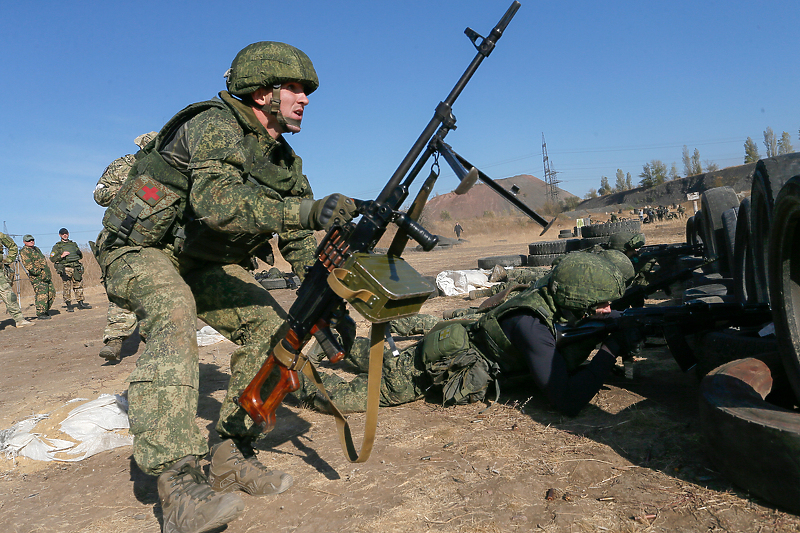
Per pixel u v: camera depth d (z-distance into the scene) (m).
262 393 2.29
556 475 2.30
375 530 2.00
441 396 3.57
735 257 4.40
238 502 1.89
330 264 1.98
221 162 2.04
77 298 12.03
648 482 2.16
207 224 2.04
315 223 1.91
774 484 1.83
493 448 2.63
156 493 2.56
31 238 10.68
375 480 2.41
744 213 4.14
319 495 2.32
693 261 6.54
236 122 2.31
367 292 1.88
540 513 2.01
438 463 2.52
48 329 9.30
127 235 2.31
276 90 2.31
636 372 3.58
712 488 2.05
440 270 14.63
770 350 2.74
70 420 3.28
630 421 2.79
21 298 15.08
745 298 4.28
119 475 2.82
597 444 2.56
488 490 2.21
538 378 2.94
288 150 2.54
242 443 2.51
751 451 1.87
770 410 1.92
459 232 48.38
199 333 6.26
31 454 3.07
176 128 2.33
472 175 1.67
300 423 3.34
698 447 2.41
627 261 5.08
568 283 2.96
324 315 2.12
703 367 3.24
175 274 2.32
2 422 3.91
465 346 3.31
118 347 5.76
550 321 3.02
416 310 2.06
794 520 1.79
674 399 3.09
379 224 1.92
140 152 2.55
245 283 2.64
